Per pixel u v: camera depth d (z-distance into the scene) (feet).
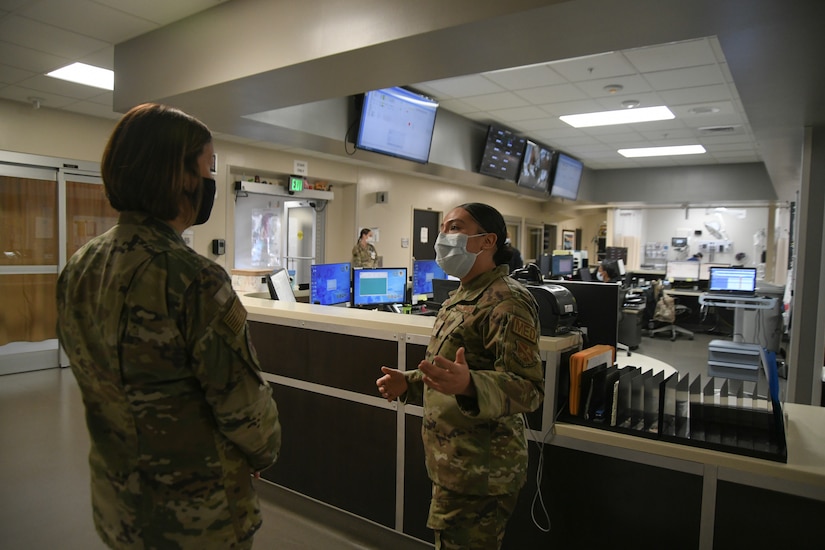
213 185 3.40
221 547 3.06
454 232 4.69
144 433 2.87
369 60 8.81
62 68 13.00
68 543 7.28
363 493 7.48
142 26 10.84
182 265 2.91
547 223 40.81
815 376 13.57
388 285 14.35
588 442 5.68
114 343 2.80
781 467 4.63
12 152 15.38
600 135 23.31
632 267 37.81
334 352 7.70
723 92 16.79
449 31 7.52
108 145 3.03
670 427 5.56
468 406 3.77
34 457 10.08
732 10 6.62
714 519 4.97
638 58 13.98
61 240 16.52
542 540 6.00
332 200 25.61
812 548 4.55
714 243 35.96
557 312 6.07
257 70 9.52
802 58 8.27
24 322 16.12
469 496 4.35
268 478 8.57
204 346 2.88
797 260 13.69
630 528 5.45
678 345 24.20
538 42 7.87
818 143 13.25
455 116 20.33
